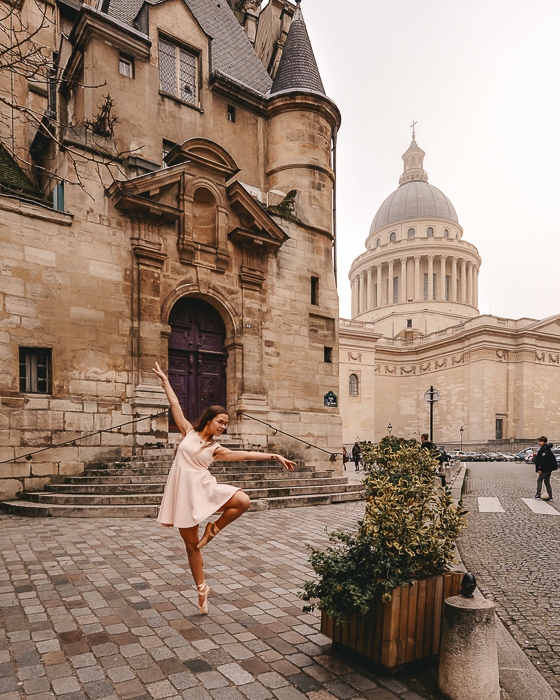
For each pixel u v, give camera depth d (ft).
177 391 47.88
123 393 41.98
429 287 250.57
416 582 11.28
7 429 35.88
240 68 65.98
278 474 41.52
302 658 11.84
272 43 82.58
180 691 10.29
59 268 39.68
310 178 59.72
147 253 44.11
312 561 12.13
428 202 274.77
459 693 9.88
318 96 60.13
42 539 23.82
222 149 49.80
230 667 11.34
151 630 13.32
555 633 14.53
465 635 10.03
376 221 290.76
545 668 12.39
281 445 51.96
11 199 37.65
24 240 38.14
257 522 29.07
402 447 14.29
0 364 36.14
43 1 56.34
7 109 54.29
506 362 190.49
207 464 13.60
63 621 13.85
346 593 11.10
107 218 42.73
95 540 23.65
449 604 10.39
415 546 11.53
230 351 50.83
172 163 48.57
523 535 27.99
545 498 44.37
